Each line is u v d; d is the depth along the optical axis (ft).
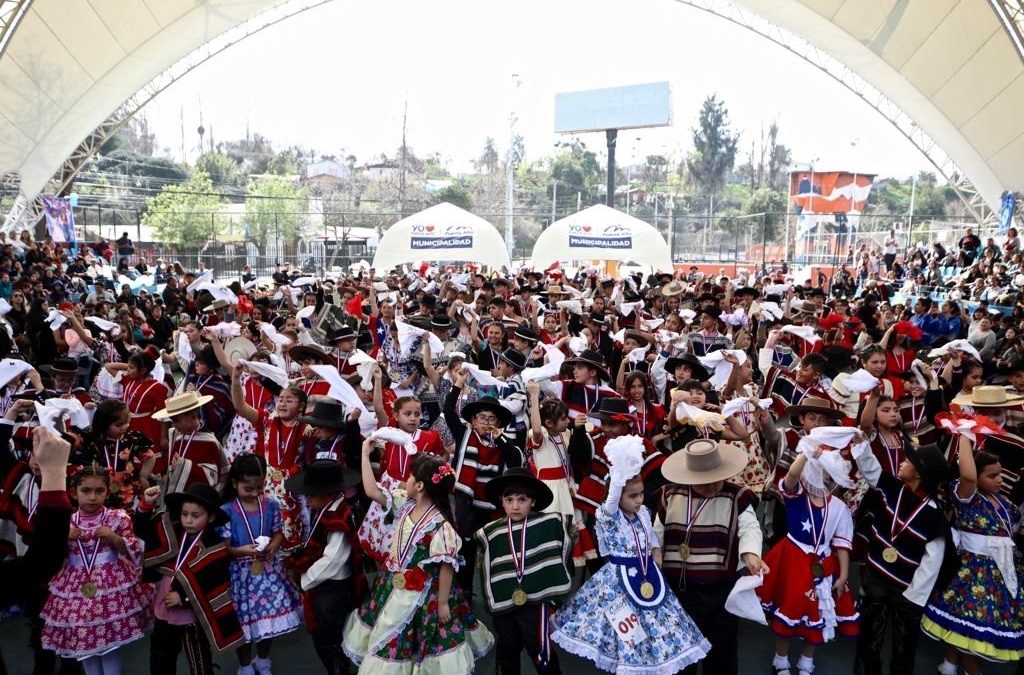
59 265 82.94
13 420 20.48
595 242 65.36
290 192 200.54
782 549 17.95
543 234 66.64
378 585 17.40
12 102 85.30
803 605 17.49
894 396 25.39
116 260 115.85
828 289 116.88
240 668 17.93
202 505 16.63
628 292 52.90
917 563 17.40
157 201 178.60
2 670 16.87
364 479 17.54
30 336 44.42
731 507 17.40
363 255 158.20
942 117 100.48
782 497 18.16
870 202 256.73
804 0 95.25
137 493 20.11
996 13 75.72
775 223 229.25
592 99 208.95
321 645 17.49
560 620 16.93
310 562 18.10
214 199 185.26
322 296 51.85
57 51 84.79
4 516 18.58
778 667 18.11
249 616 17.49
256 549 17.35
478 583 23.35
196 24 98.94
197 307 53.57
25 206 103.96
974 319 52.11
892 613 17.76
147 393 26.45
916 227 211.00
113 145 242.37
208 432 22.89
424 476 16.61
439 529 16.69
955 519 17.72
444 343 34.53
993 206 108.88
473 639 17.90
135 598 17.29
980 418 18.38
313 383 26.71
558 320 38.58
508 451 20.36
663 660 15.94
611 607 16.44
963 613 17.24
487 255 64.54
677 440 21.24
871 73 104.37
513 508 16.79
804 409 21.03
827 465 17.13
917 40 89.76
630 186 263.90
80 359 37.55
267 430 21.81
